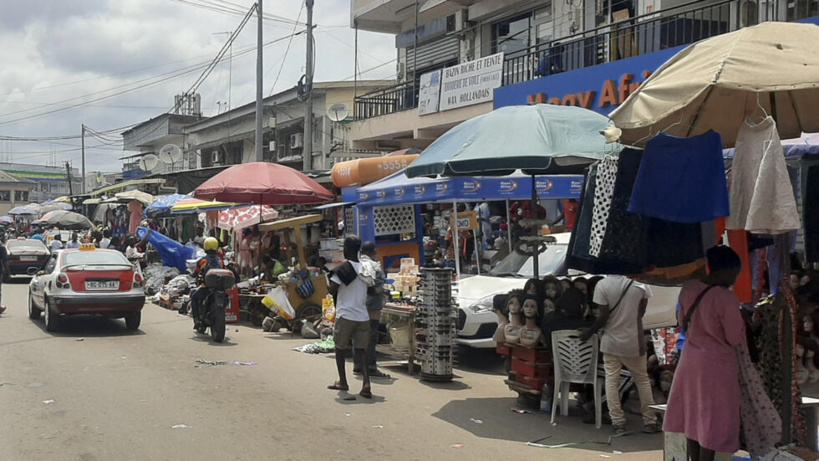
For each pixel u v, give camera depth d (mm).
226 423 7562
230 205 22562
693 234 5922
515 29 20781
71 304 13523
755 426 5582
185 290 18484
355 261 9102
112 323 15516
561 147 8172
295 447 6789
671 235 5965
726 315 5430
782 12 13055
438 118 20438
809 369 7695
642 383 7473
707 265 5875
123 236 31750
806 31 5664
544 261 11750
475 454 6695
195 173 29203
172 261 21906
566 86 16094
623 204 6059
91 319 16078
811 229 6430
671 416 5793
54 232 34812
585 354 7742
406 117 21719
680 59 6000
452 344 9961
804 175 6461
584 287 8195
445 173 8594
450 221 15398
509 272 12023
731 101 6219
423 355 10000
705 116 6434
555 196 13141
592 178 6680
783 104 6277
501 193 12977
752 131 5090
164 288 19500
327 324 12914
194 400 8539
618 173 6066
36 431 7180
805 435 5867
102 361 10992
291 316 13805
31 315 16016
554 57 17875
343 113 24500
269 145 34250
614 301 7355
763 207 4871
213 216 24172
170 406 8234
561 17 18406
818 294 7848
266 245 17109
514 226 15773
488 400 8906
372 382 9867
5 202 83312
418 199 13562
